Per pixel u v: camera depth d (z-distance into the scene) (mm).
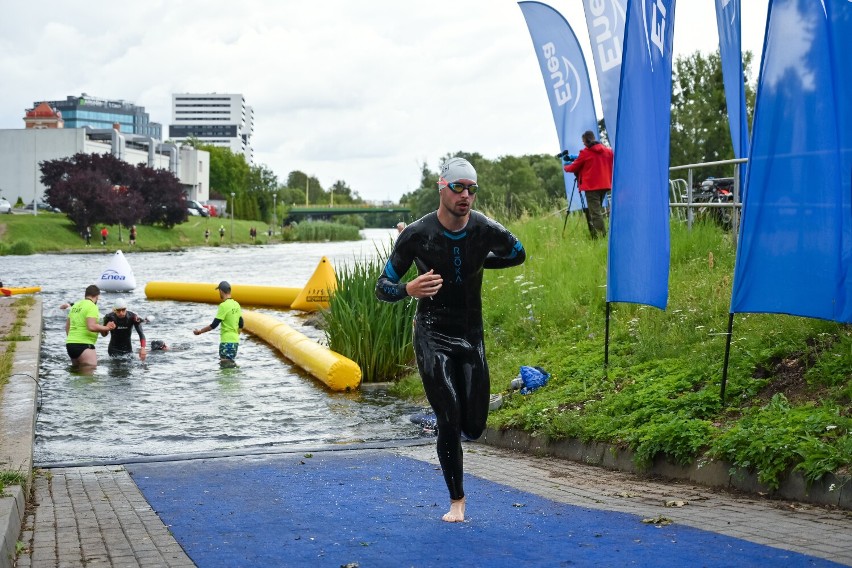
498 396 10766
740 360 8836
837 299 7406
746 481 6656
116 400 13117
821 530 5281
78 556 5070
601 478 7602
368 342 14828
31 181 110938
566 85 18219
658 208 9617
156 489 7258
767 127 7555
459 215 5758
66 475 8125
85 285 34812
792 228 7551
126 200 79500
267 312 25781
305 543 5234
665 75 9617
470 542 5184
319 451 9477
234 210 144875
